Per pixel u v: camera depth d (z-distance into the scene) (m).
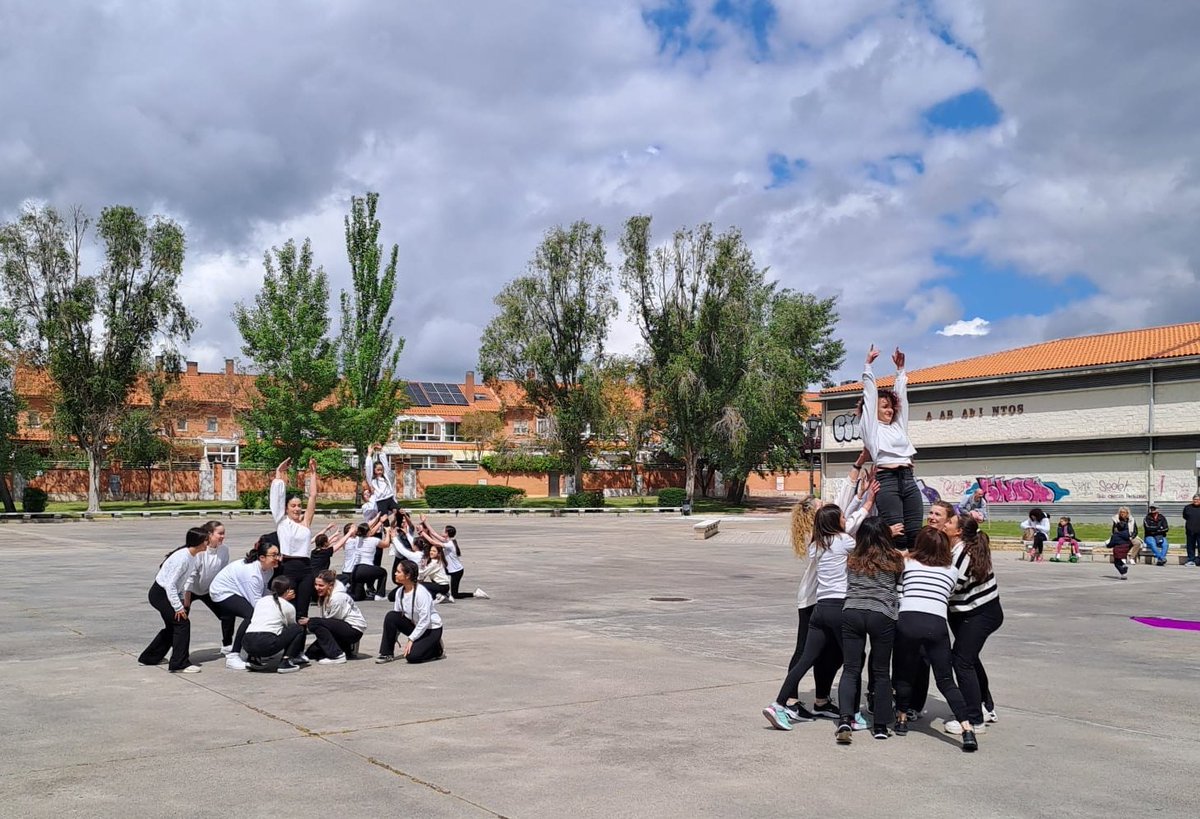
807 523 8.10
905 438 8.30
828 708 8.06
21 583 18.91
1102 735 7.40
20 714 7.98
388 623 10.43
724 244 60.53
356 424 57.81
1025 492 43.78
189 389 83.50
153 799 5.75
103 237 54.81
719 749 6.95
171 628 10.10
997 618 7.45
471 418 85.19
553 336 63.25
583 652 11.16
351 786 6.00
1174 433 38.81
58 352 52.62
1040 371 42.88
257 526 43.28
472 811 5.54
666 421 67.44
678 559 26.00
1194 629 13.38
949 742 7.22
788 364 63.00
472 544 32.00
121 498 70.00
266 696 8.70
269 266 57.66
